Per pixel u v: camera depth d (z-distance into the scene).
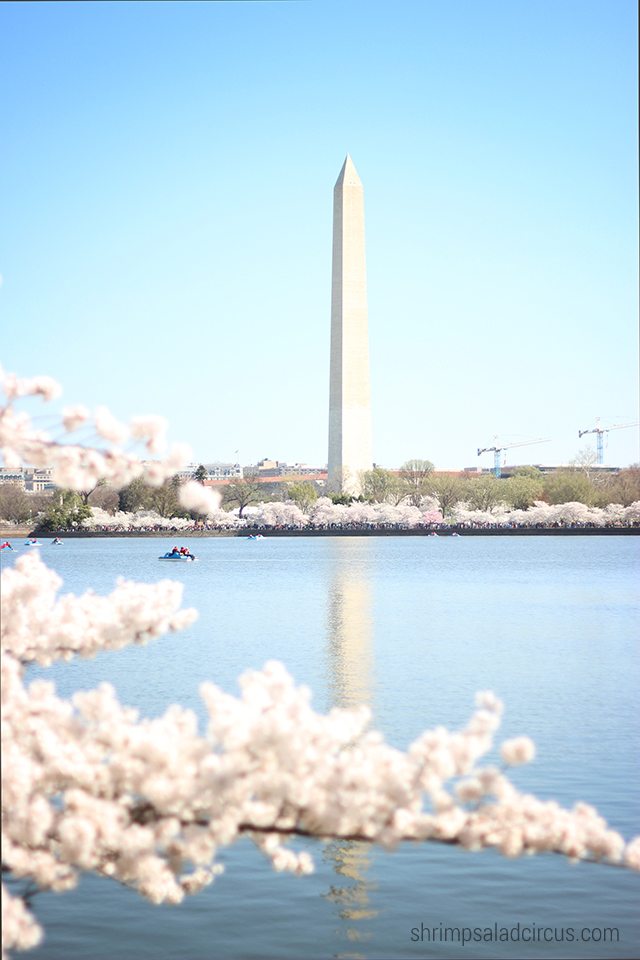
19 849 10.23
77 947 19.94
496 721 10.26
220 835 10.41
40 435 11.58
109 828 10.35
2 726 10.77
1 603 13.50
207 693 10.77
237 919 21.09
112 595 14.07
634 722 38.47
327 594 98.69
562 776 30.38
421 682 48.03
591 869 23.66
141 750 10.57
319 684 47.50
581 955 19.30
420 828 10.07
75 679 49.41
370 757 10.29
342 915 21.16
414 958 19.30
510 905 21.81
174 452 11.51
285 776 10.05
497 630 69.56
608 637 65.50
